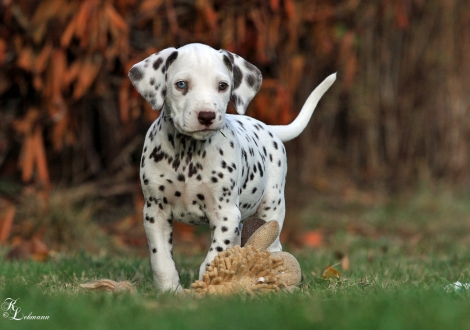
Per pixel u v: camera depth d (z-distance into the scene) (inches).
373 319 187.5
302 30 498.3
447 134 754.2
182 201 269.7
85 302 220.4
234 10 471.5
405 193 715.4
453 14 738.8
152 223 271.6
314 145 722.2
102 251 445.1
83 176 539.5
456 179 753.0
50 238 460.8
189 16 483.5
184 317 196.2
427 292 234.8
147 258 394.3
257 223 272.8
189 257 416.5
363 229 570.6
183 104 257.4
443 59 739.4
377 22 719.1
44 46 465.7
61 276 311.6
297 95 639.8
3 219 465.7
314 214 615.2
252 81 276.1
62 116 477.1
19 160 510.9
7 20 459.5
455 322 186.5
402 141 756.6
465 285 266.1
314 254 418.6
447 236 540.1
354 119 755.4
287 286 258.2
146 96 267.6
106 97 506.3
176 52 263.7
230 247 255.9
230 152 270.5
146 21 483.2
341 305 208.8
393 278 315.6
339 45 549.6
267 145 306.3
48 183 479.8
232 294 235.6
